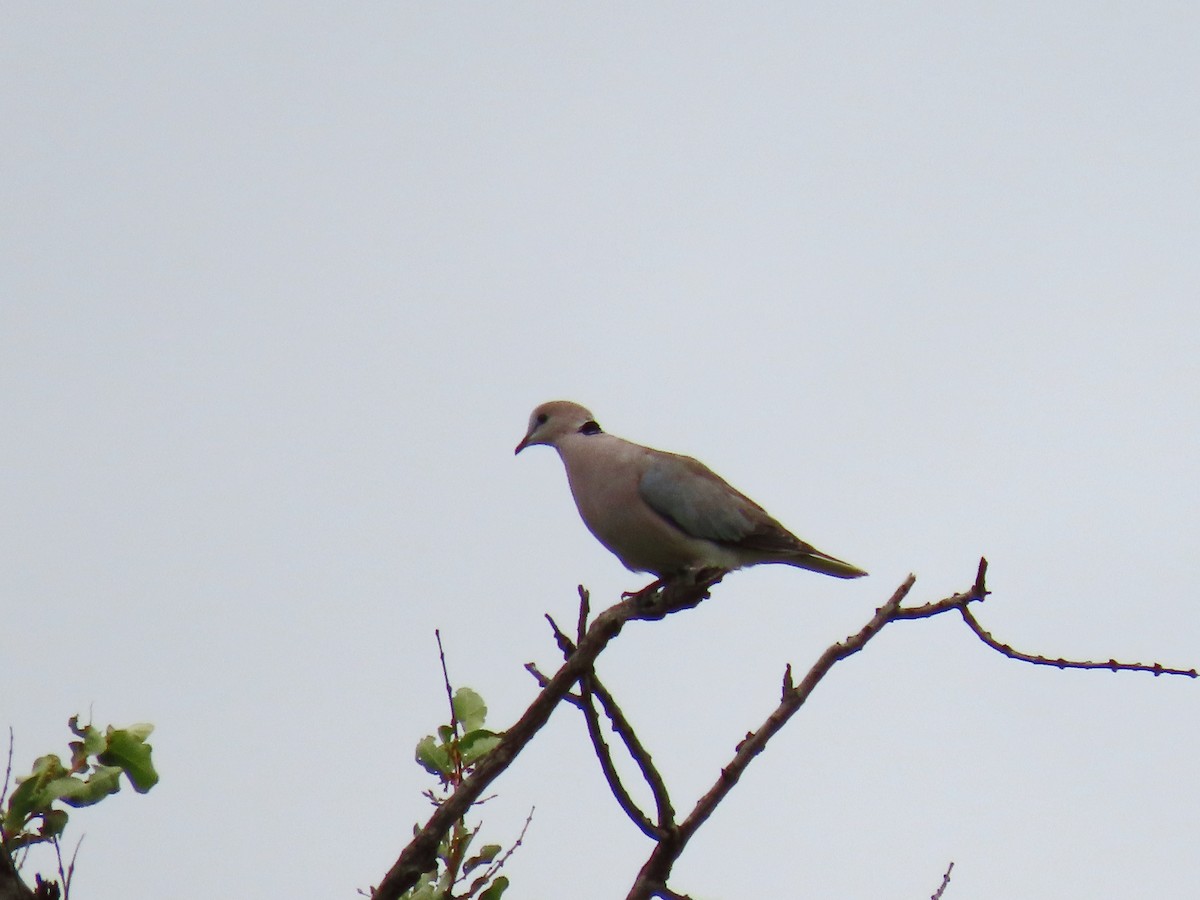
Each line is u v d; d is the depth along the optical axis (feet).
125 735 27.58
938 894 32.45
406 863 30.12
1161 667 33.53
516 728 31.48
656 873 30.14
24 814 26.43
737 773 30.81
